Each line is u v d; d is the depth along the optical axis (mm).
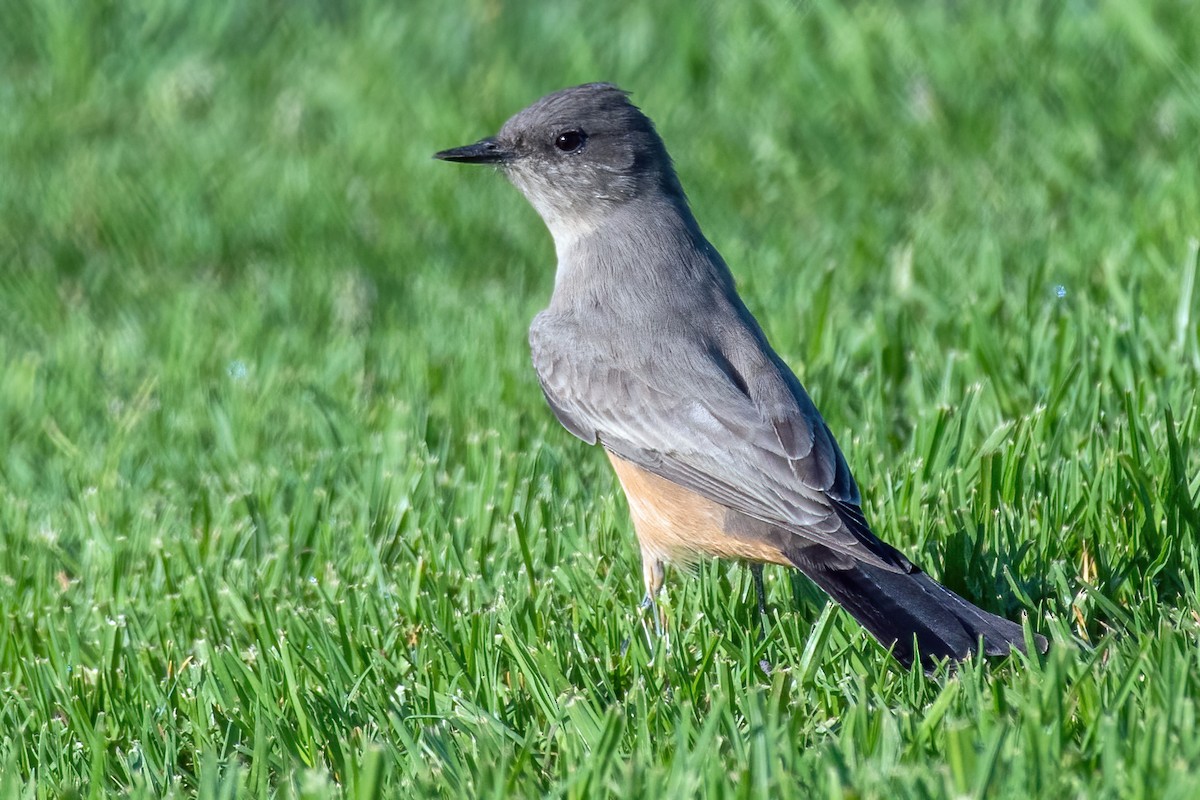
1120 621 8406
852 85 18094
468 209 17438
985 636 7961
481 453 11641
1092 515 9484
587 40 20312
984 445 10383
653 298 10062
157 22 22078
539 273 16109
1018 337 12234
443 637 8938
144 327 15484
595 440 9906
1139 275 12781
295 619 9250
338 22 22547
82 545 11180
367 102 19953
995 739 6566
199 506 11383
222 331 15125
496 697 8305
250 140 19625
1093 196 15070
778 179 16969
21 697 8984
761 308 13602
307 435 12734
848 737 7215
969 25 18719
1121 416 10930
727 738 7535
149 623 9891
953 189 16047
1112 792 6500
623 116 10547
